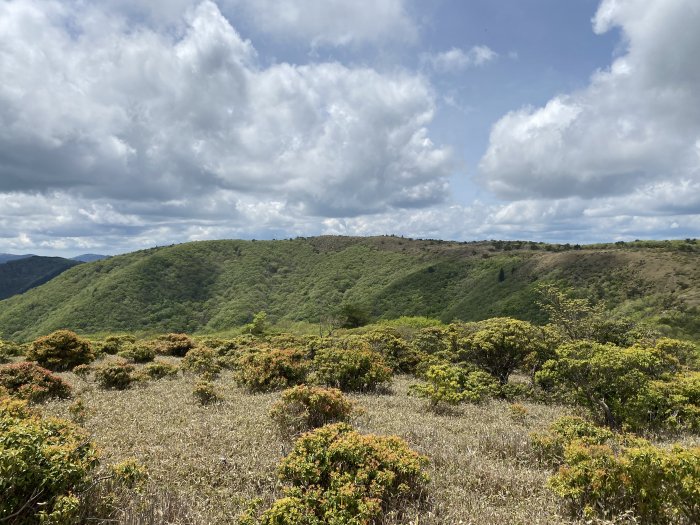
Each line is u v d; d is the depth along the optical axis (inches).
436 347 969.5
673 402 466.6
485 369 750.5
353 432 263.0
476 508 220.2
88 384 615.2
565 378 489.1
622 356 438.6
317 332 2269.9
